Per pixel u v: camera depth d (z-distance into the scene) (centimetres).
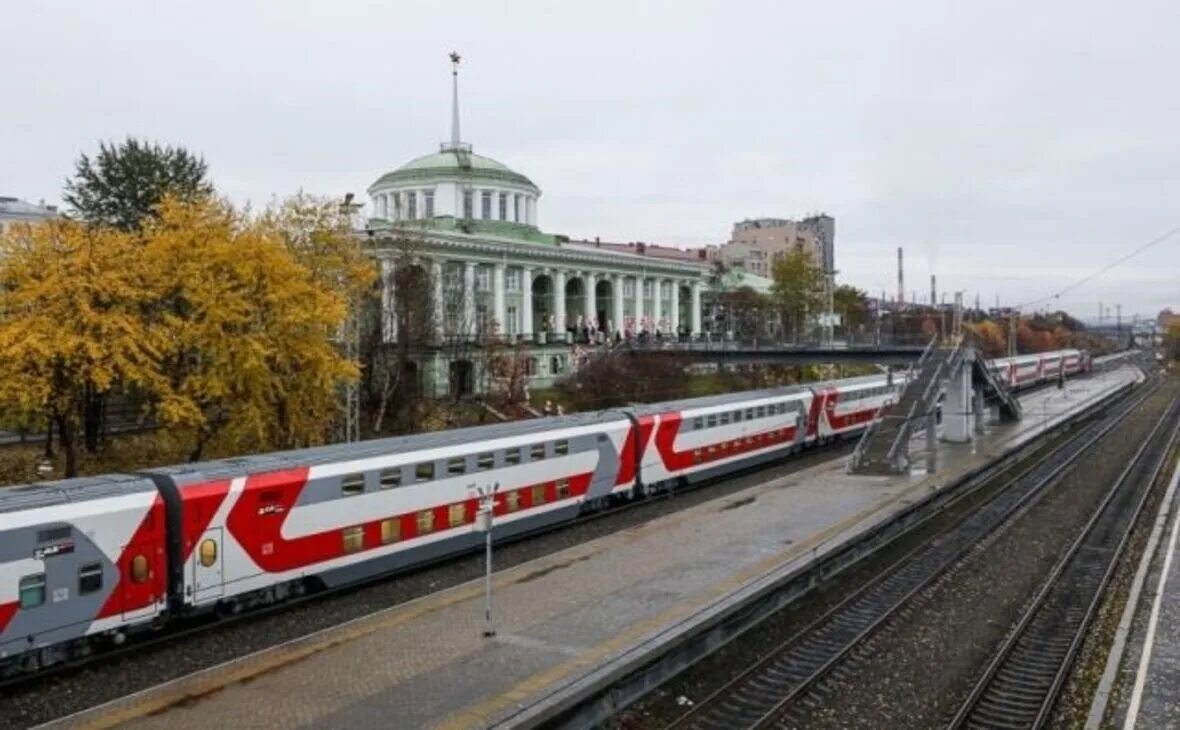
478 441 3034
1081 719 1759
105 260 3947
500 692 1728
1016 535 3388
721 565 2636
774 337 9506
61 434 4056
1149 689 1816
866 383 6262
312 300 4275
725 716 1755
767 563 2636
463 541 2947
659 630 2027
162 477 2208
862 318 13488
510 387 6412
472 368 6700
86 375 3825
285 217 4788
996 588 2678
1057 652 2123
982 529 3447
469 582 2573
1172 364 17188
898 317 11919
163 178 6038
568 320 9431
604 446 3616
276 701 1714
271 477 2391
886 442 4550
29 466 4400
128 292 3891
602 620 2150
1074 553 3094
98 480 2152
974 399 6075
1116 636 2119
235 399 4134
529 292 8575
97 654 2061
